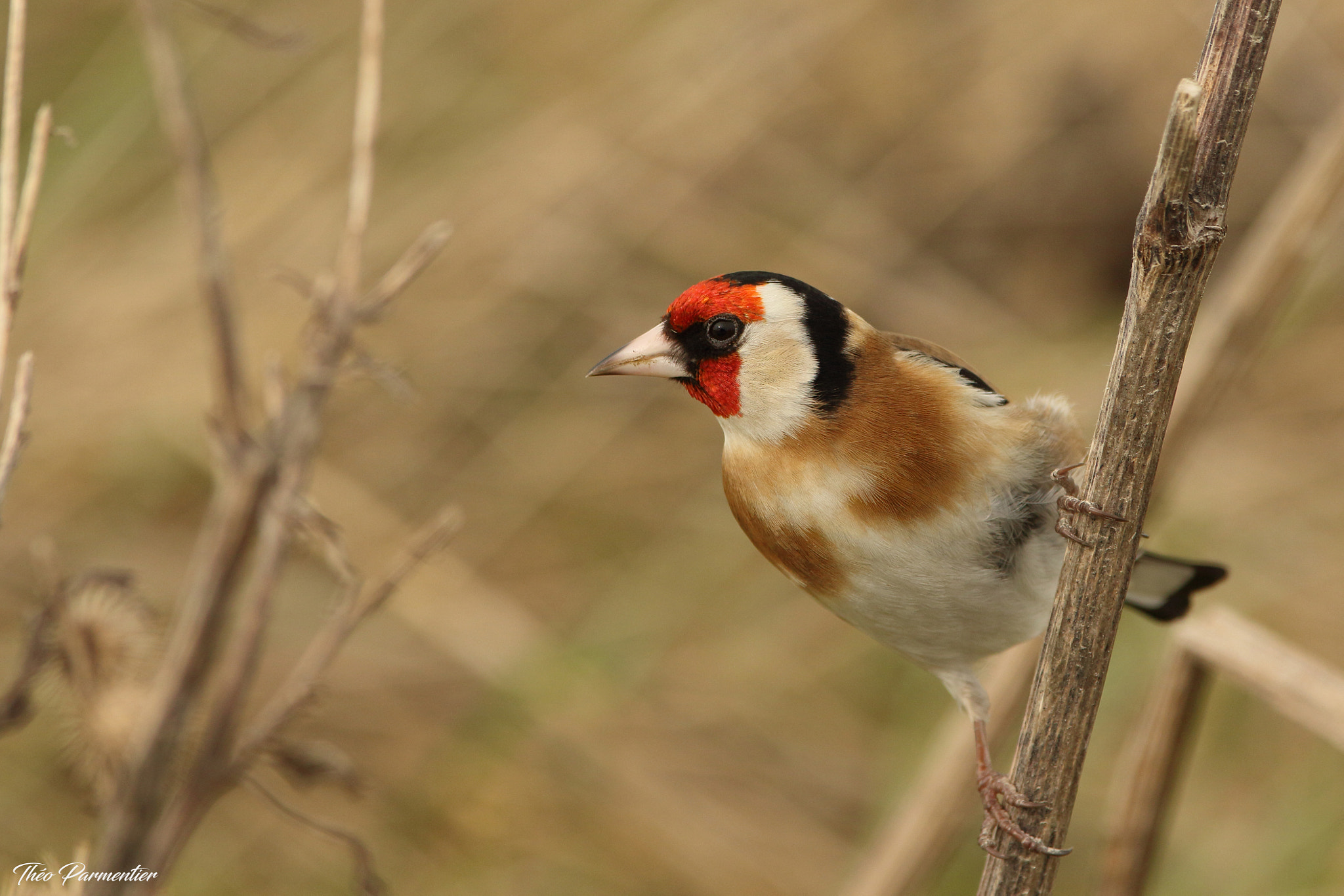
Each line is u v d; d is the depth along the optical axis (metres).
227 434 5.08
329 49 11.80
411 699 9.84
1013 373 11.63
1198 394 6.99
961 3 13.23
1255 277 6.95
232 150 11.47
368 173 5.27
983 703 6.36
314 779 4.93
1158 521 7.17
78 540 10.06
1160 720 6.60
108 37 11.23
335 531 5.01
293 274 5.26
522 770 9.48
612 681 10.02
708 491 11.45
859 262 12.40
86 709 4.87
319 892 8.69
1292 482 10.82
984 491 5.79
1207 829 9.12
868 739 10.00
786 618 10.73
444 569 10.43
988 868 5.03
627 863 9.05
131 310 10.70
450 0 12.30
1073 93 13.13
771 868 9.11
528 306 11.80
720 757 9.74
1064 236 13.08
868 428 5.89
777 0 12.64
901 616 6.09
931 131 13.02
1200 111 4.21
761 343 6.12
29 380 4.61
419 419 11.45
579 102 12.12
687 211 12.12
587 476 11.42
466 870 8.96
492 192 11.71
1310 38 13.11
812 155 12.76
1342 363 11.62
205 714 5.35
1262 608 10.05
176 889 8.47
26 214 4.66
